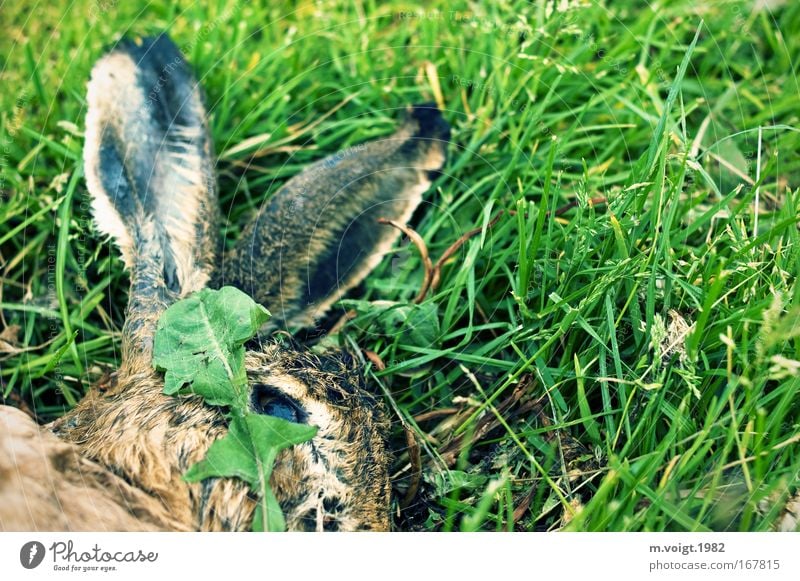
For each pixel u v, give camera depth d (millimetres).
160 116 414
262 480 345
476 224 424
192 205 408
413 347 402
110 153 402
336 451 358
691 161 400
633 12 471
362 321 404
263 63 456
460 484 381
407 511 381
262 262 399
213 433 352
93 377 409
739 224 405
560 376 390
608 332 386
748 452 373
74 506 343
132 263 395
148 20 466
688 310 392
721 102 445
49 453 346
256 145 448
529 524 376
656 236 382
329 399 367
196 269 397
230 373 360
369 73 459
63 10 460
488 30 457
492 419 388
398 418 395
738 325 380
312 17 470
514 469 385
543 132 445
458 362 406
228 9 465
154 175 405
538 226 392
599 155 448
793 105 444
